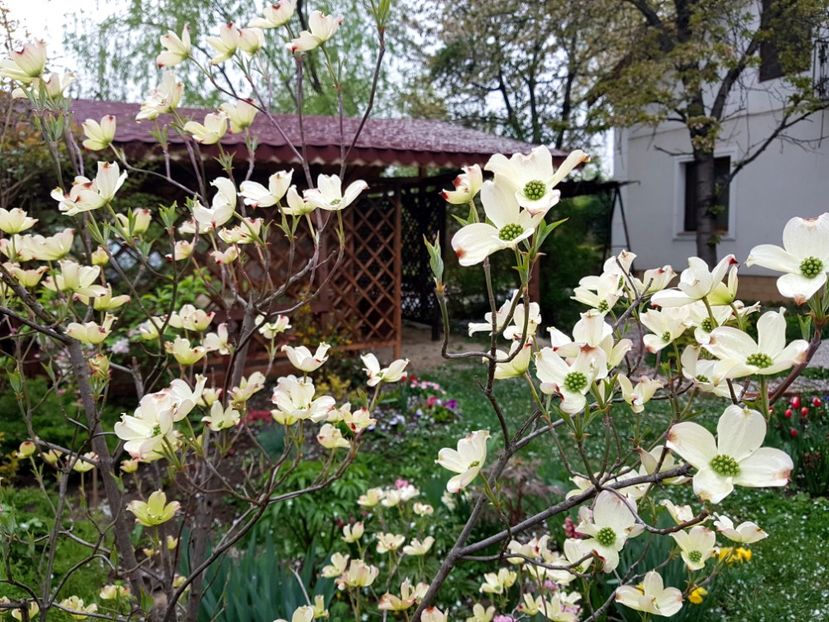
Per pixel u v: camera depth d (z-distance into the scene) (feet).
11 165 16.28
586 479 4.22
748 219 40.22
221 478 4.74
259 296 5.43
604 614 8.17
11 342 14.29
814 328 2.81
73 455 5.50
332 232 24.61
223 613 7.43
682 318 3.87
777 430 15.93
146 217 4.96
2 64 4.94
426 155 22.95
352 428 5.11
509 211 3.11
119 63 47.39
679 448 2.90
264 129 23.58
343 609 8.79
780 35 33.55
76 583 9.18
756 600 10.00
